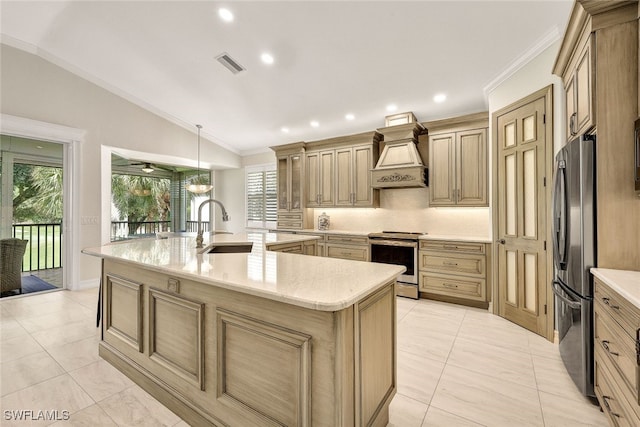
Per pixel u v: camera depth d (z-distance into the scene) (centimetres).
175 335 173
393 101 403
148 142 502
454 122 384
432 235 410
